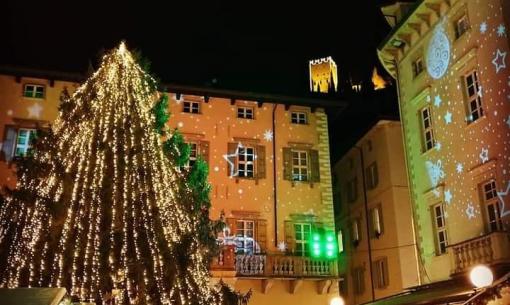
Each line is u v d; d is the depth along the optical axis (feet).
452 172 65.98
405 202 93.71
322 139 96.32
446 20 69.21
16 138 82.38
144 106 60.80
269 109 95.40
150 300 51.72
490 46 60.49
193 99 91.97
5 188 55.26
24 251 50.52
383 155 98.07
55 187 53.67
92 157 55.47
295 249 88.63
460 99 65.41
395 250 91.50
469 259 57.82
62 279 49.39
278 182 91.56
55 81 86.22
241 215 87.66
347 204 112.68
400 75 80.64
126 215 54.13
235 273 79.66
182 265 55.06
